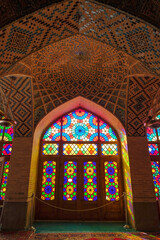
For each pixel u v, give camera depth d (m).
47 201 4.64
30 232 3.60
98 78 4.20
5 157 4.73
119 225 4.21
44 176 4.82
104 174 4.86
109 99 4.46
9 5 1.84
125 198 4.32
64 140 5.09
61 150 5.00
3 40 2.21
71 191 4.74
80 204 4.64
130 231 3.74
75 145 5.07
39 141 5.01
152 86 3.98
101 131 5.18
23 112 4.37
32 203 4.19
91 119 5.27
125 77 3.93
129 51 2.59
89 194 4.73
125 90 4.18
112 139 5.12
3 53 2.37
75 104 5.01
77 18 2.28
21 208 3.90
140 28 2.16
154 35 2.16
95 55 3.59
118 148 5.04
